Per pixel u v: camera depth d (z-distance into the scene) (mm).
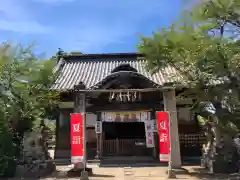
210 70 10609
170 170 11539
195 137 17000
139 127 18562
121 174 12562
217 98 11070
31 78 13102
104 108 15992
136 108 15914
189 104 17156
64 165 15938
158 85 14352
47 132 13906
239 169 12164
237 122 11320
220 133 12727
